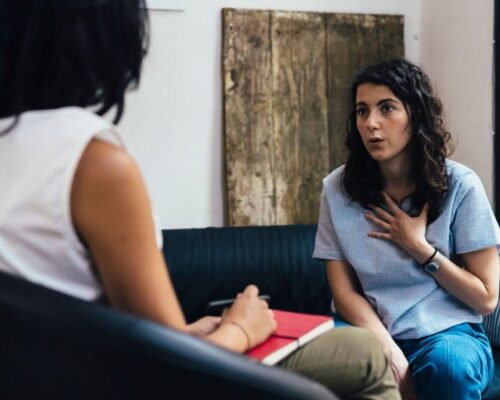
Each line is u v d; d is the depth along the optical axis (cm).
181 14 225
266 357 91
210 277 208
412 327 160
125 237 76
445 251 163
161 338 70
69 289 78
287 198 237
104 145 76
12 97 81
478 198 163
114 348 69
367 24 243
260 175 233
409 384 152
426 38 253
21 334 69
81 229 76
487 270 162
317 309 216
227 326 93
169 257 206
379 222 165
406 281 165
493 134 220
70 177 74
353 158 170
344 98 242
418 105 161
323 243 176
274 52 232
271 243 215
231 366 73
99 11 80
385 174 167
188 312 206
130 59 84
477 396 148
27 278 76
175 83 227
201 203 234
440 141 163
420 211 164
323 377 103
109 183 74
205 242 211
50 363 70
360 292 174
